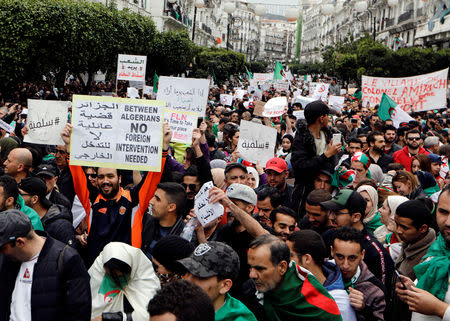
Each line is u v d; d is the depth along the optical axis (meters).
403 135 10.31
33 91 21.00
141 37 25.02
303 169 5.27
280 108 10.40
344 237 3.64
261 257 3.06
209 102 18.48
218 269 2.89
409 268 4.27
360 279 3.72
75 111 4.42
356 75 37.75
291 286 3.10
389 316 4.02
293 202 5.54
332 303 3.16
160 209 4.39
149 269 3.61
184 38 31.23
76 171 4.54
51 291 3.12
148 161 4.37
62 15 18.31
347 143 10.12
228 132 9.74
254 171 6.81
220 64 44.47
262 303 3.28
